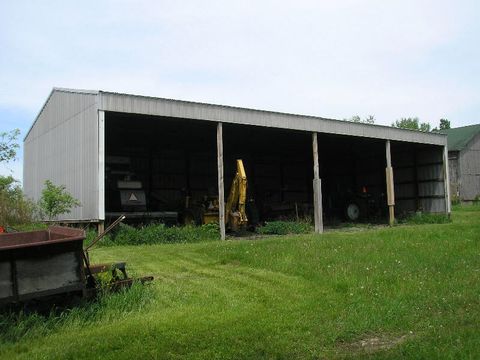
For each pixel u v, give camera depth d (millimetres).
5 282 5129
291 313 5707
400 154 25172
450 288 6785
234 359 4375
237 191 17516
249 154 27797
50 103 17953
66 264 5520
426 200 23734
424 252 9883
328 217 24734
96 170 13492
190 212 18094
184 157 25234
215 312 5781
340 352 4547
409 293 6508
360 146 25234
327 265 8477
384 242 11484
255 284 7352
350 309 5844
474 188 36156
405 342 4633
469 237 12531
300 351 4559
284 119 17391
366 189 27000
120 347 4656
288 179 29344
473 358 4105
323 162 30203
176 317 5523
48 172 18141
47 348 4648
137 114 14211
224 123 16109
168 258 10148
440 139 22750
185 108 14945
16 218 15633
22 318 5277
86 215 14117
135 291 6281
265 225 18875
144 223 16391
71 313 5543
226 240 14516
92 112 13891
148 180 23891
